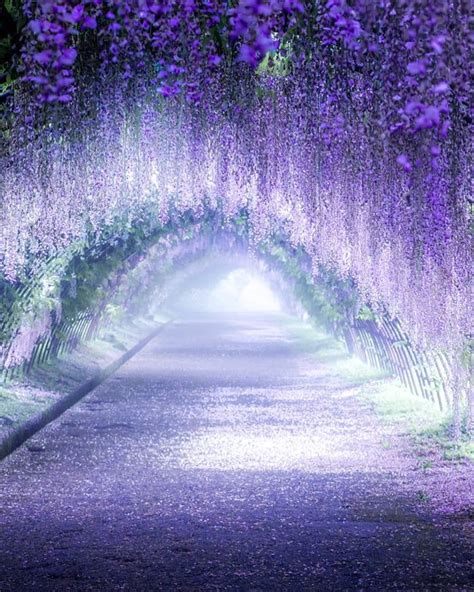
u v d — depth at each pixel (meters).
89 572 6.04
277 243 20.11
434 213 8.35
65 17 4.54
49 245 11.22
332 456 10.30
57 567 6.15
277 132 8.64
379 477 9.05
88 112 8.64
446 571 6.03
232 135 8.90
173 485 8.77
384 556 6.38
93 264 18.38
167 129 9.12
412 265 9.04
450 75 5.00
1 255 11.53
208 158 9.06
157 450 10.80
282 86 8.21
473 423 10.24
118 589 5.69
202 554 6.45
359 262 9.48
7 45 6.71
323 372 21.41
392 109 5.99
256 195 9.23
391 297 10.02
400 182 8.48
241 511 7.71
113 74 8.02
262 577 5.93
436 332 9.45
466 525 7.16
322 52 7.21
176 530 7.10
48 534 6.98
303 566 6.17
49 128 9.12
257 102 8.46
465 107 7.19
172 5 5.64
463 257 8.80
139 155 9.30
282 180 8.85
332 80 7.44
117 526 7.22
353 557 6.36
